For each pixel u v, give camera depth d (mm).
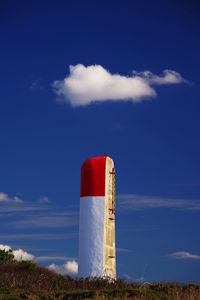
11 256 35750
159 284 23766
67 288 26031
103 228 32250
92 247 32125
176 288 22109
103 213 32500
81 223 32969
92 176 33188
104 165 33250
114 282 27828
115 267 33250
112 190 33688
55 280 27703
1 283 25656
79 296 21172
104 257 31922
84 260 32094
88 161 33719
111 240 33094
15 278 27156
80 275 31922
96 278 29078
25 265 30500
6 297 20531
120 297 20609
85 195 33219
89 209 32812
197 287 22984
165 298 20609
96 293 21000
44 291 23531
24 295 21062
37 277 27750
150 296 20719
